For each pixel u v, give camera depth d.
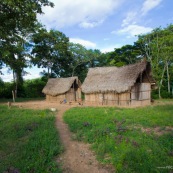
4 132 10.80
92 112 17.66
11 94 42.22
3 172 6.14
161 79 37.22
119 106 23.89
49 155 7.42
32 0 16.00
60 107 24.16
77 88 35.28
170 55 36.09
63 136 10.48
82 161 7.34
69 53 48.56
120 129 10.48
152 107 20.75
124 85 23.48
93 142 9.25
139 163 6.38
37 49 44.16
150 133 10.01
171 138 8.84
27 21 17.23
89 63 55.69
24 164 6.64
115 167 6.56
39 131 10.81
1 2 15.03
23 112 18.12
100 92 26.77
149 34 40.78
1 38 20.52
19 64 32.72
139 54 46.03
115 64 45.06
